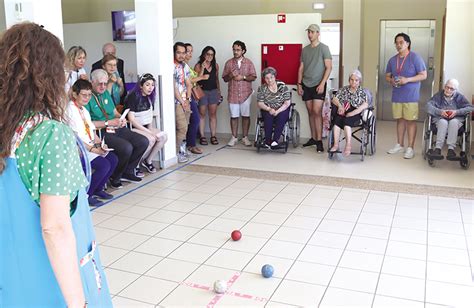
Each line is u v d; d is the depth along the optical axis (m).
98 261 1.64
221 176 5.53
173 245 3.58
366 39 9.42
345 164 6.06
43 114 1.39
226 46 7.60
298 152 6.78
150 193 4.88
